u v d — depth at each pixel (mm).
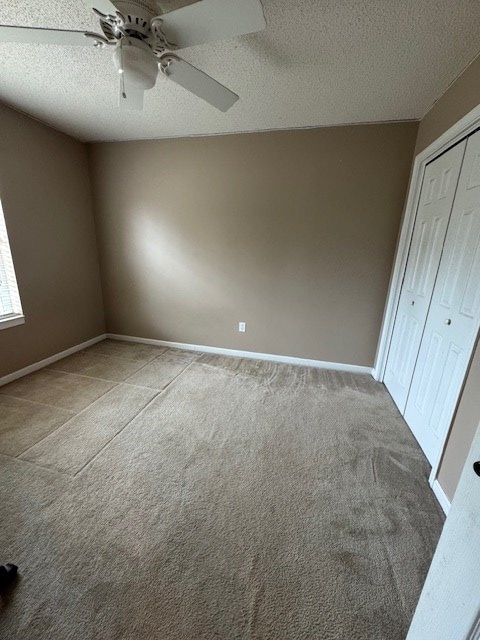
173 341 3477
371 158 2438
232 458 1724
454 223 1654
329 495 1481
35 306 2711
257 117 2334
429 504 1448
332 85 1836
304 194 2646
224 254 3018
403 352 2303
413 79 1729
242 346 3230
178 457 1719
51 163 2719
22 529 1259
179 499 1433
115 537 1236
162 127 2604
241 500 1438
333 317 2873
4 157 2311
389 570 1139
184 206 2998
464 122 1527
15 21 1369
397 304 2514
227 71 1705
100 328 3613
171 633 935
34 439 1839
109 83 1910
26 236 2557
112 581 1073
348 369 2959
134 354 3242
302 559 1170
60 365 2914
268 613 994
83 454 1719
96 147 3082
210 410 2211
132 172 3051
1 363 2475
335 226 2648
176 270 3221
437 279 1820
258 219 2824
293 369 2965
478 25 1293
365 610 1011
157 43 1192
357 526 1318
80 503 1392
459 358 1483
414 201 2270
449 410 1500
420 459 1761
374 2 1193
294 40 1435
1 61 1661
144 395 2400
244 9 994
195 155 2830
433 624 659
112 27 1126
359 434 1979
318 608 1013
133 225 3217
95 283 3443
